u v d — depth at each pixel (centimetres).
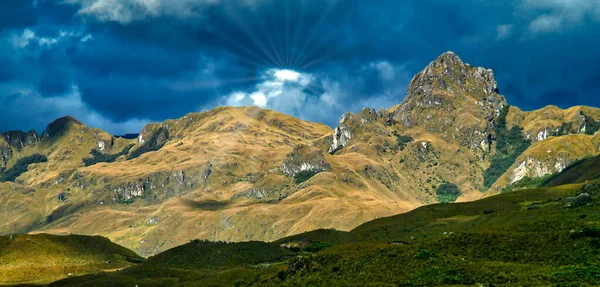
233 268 15612
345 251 10775
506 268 8850
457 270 8831
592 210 12900
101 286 15075
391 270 9212
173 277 15400
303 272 10275
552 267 8800
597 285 7706
